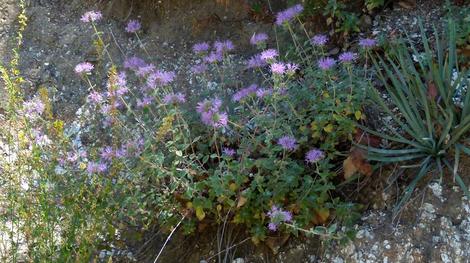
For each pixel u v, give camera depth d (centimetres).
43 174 66
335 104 71
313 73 74
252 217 70
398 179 71
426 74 73
